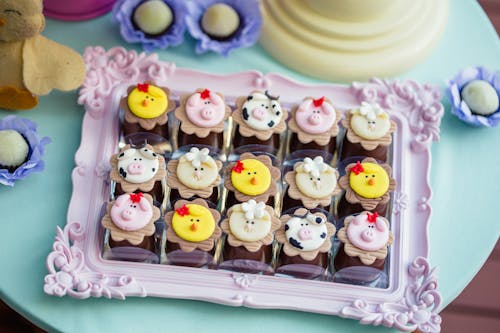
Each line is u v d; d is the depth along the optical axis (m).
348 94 0.88
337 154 0.85
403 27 0.89
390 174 0.82
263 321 0.78
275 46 0.89
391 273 0.80
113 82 0.87
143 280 0.78
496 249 1.16
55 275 0.77
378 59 0.89
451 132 0.88
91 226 0.80
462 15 0.95
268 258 0.79
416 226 0.82
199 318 0.78
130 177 0.80
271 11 0.90
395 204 0.82
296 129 0.83
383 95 0.87
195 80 0.87
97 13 0.91
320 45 0.88
